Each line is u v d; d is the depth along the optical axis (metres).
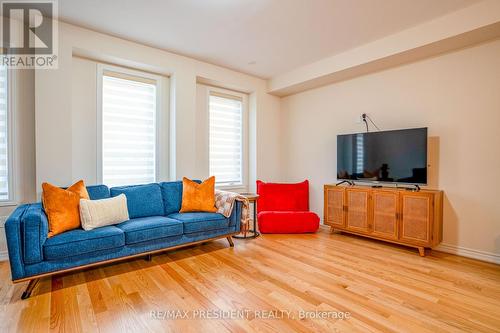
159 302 1.95
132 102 3.61
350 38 3.24
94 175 3.29
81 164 3.20
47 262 2.07
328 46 3.47
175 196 3.36
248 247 3.26
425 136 3.11
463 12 2.62
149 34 3.14
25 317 1.75
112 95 3.45
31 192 2.84
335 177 4.31
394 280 2.33
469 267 2.64
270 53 3.70
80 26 2.95
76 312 1.82
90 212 2.41
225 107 4.64
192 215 3.08
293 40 3.30
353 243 3.43
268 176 5.00
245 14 2.71
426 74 3.27
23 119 2.80
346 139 3.92
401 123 3.50
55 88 2.83
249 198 3.70
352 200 3.63
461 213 3.02
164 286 2.21
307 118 4.73
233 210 3.30
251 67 4.24
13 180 2.75
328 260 2.81
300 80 4.27
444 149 3.14
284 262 2.75
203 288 2.17
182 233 2.86
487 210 2.86
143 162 3.71
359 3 2.51
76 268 2.22
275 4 2.54
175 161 3.74
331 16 2.74
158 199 3.21
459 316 1.79
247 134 4.93
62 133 2.87
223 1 2.49
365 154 3.68
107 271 2.52
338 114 4.24
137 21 2.85
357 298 2.02
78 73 3.18
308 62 4.04
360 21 2.84
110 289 2.15
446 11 2.65
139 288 2.17
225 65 4.15
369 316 1.79
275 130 5.11
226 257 2.90
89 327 1.65
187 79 3.82
